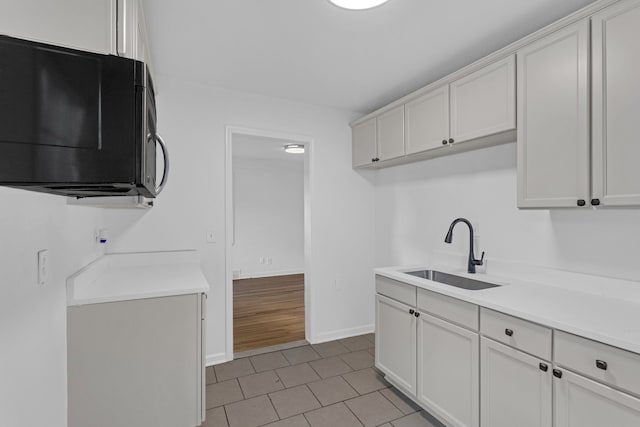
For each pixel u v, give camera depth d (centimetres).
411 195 302
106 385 157
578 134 148
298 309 423
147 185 80
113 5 101
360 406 209
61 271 142
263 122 292
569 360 127
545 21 177
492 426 157
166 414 167
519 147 172
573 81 150
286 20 178
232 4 164
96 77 69
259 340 320
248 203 620
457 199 257
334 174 327
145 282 187
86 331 154
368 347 304
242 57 222
